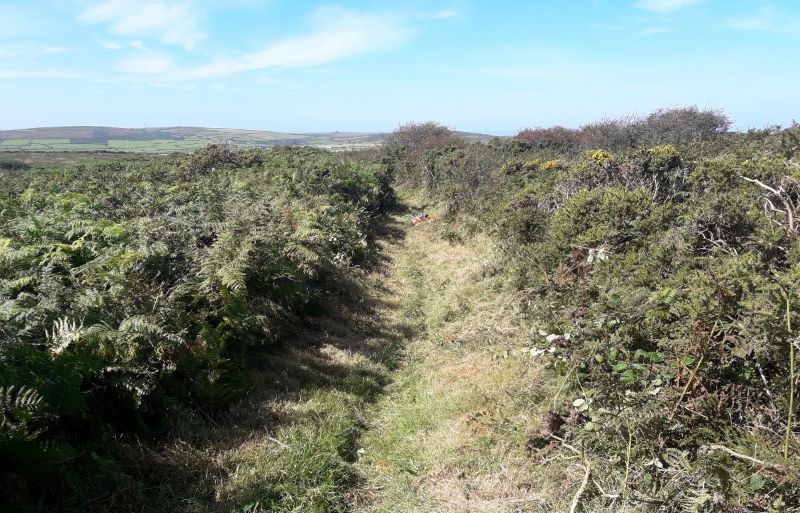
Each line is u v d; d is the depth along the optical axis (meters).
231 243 6.16
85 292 4.52
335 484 3.66
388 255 11.81
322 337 6.50
